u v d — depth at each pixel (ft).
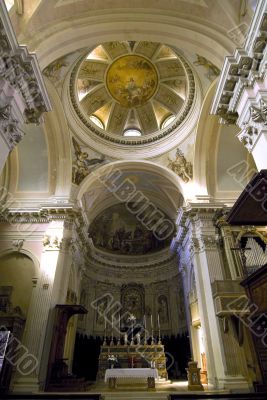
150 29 23.65
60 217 37.83
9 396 14.73
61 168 40.88
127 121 51.11
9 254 36.55
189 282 43.14
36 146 39.93
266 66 17.35
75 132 42.04
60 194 39.73
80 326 52.16
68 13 22.12
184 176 42.68
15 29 19.65
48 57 21.97
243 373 27.53
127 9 23.00
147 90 47.96
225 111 21.09
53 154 40.47
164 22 23.09
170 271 59.62
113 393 26.66
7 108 17.24
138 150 46.16
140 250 64.75
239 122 19.79
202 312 32.83
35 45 20.71
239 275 31.58
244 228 31.50
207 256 34.78
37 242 36.94
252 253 32.78
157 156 45.34
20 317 31.12
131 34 24.16
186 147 43.21
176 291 57.06
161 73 45.60
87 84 45.09
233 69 18.66
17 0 19.95
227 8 20.65
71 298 40.37
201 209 37.60
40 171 40.68
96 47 40.60
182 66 41.39
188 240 41.73
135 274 62.64
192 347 40.57
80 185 42.11
